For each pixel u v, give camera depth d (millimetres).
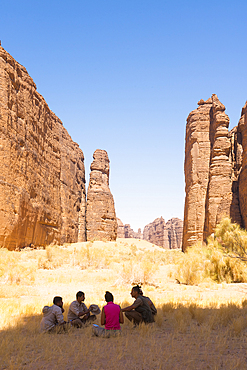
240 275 17922
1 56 37500
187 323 7281
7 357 4723
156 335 6312
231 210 48875
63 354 4898
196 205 58188
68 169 63344
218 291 14141
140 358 4648
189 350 5020
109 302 6797
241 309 8906
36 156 44781
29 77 44969
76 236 63844
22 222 36906
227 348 5180
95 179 76500
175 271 20062
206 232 53625
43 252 33062
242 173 48344
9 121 36562
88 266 24547
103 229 71812
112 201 77250
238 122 57469
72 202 63469
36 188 43688
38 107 47969
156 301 11117
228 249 18938
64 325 6805
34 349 5320
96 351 4902
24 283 16203
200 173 59625
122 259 32656
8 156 35281
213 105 60094
